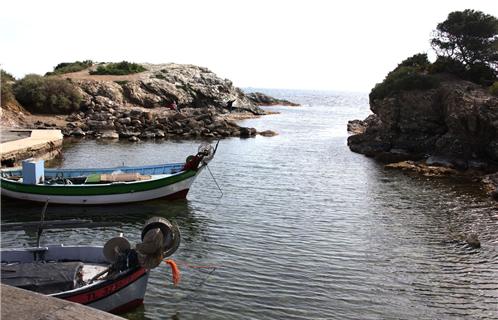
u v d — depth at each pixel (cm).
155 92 8450
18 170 2986
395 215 2695
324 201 2970
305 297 1602
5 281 1312
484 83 5309
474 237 2228
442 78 5434
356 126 7700
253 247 2072
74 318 401
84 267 1522
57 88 6838
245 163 4269
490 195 3222
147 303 1512
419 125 4984
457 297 1655
